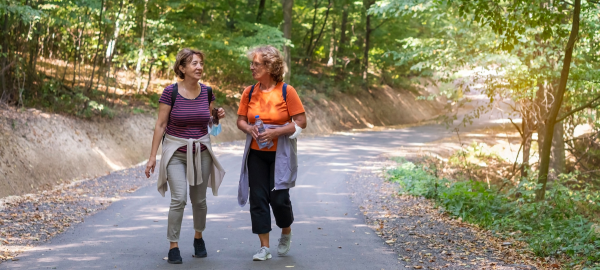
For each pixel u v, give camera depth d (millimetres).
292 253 4664
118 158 12672
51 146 10328
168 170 4164
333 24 35250
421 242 5414
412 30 32094
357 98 34188
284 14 25047
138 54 16688
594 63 11734
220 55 20828
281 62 4207
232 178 10445
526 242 5617
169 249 4605
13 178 8516
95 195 8109
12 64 10875
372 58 37219
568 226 6277
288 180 4223
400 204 8086
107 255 4395
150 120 15852
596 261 4738
